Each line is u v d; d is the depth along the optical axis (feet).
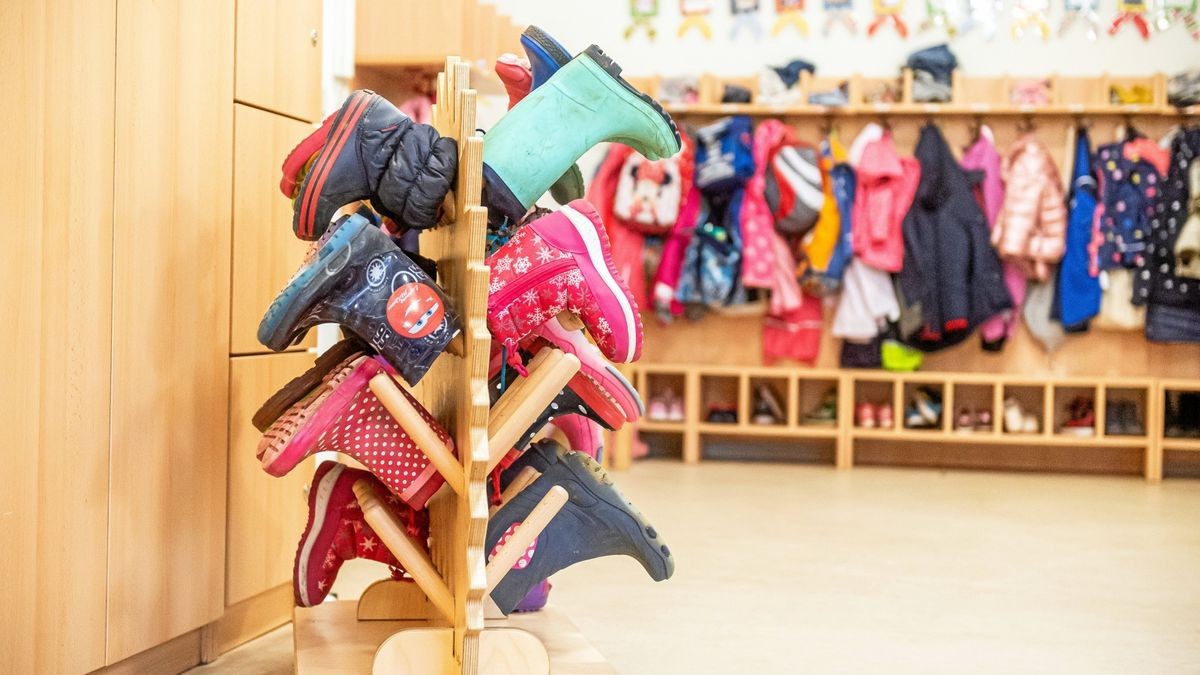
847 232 17.47
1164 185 17.17
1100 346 18.15
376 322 5.50
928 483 16.28
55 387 5.41
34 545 5.29
